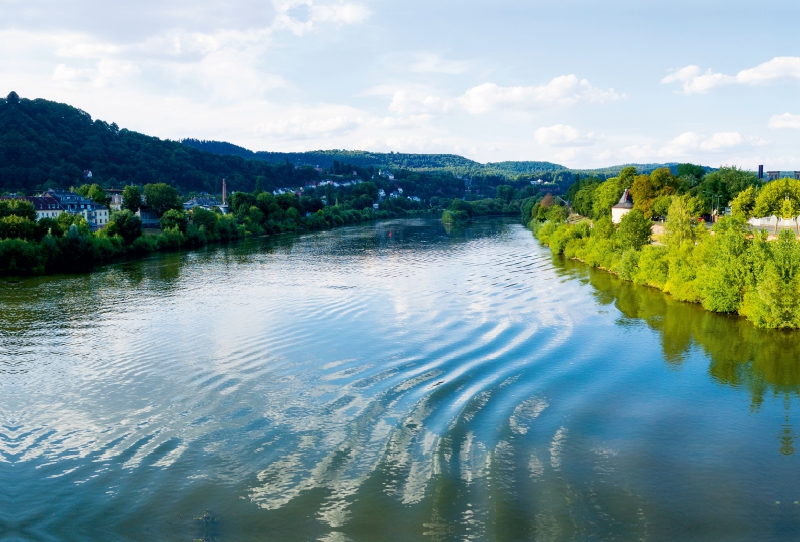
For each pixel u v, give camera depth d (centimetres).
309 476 3173
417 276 9675
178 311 7019
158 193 18975
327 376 4678
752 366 4941
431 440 3566
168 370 4838
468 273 9931
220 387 4450
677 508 2912
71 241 11200
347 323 6359
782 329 5997
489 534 2692
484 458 3366
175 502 2945
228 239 16888
